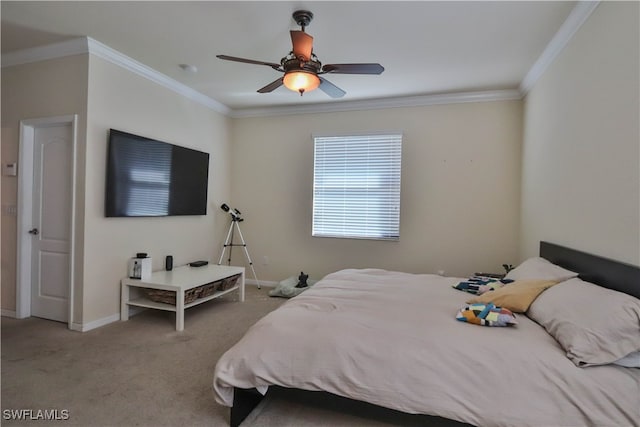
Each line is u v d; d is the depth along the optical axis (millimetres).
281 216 5008
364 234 4652
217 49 3146
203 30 2797
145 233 3707
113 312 3346
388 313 2041
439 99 4250
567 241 2605
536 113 3428
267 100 4629
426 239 4383
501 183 4105
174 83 3973
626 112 1838
